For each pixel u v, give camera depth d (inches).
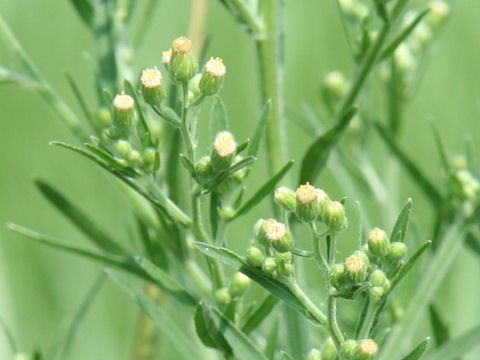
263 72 12.1
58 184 19.2
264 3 12.1
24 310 18.4
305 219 10.4
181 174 12.1
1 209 19.1
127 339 18.2
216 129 11.3
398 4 11.9
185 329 15.5
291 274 10.5
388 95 13.7
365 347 10.2
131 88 11.1
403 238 10.5
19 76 12.1
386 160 13.9
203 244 10.5
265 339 12.7
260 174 17.7
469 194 12.6
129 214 18.2
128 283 11.5
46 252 18.8
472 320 15.6
